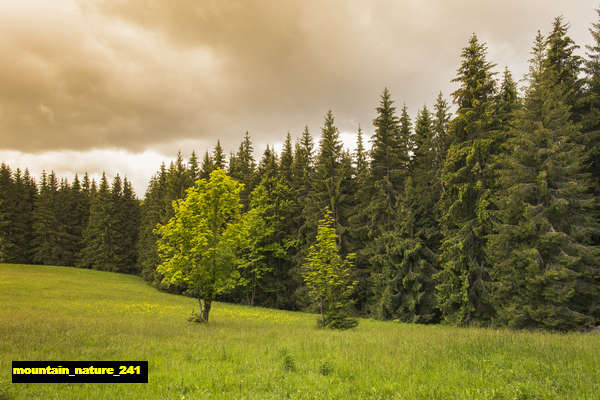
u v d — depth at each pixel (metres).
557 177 17.20
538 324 17.05
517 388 6.09
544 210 17.00
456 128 22.91
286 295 40.53
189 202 20.61
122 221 67.69
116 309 25.92
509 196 18.20
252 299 40.25
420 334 13.76
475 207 21.75
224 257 20.88
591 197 17.41
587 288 15.88
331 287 19.36
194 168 50.47
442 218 23.97
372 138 32.72
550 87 19.27
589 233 16.50
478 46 22.36
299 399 6.06
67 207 68.88
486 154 21.64
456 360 8.25
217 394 6.29
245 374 7.60
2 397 6.11
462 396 5.82
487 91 22.38
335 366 8.12
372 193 34.19
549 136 17.31
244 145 49.75
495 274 19.98
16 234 61.38
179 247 20.62
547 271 15.97
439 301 23.73
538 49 21.56
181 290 45.03
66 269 54.84
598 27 19.47
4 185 62.53
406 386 6.48
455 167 23.31
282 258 41.97
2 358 8.68
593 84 19.41
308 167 43.56
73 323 15.91
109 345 10.97
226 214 22.30
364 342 11.62
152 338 12.66
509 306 18.28
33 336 11.81
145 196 63.44
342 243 34.28
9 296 28.31
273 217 41.22
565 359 8.06
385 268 29.00
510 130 19.88
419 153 33.09
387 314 28.19
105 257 62.25
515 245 18.17
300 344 11.45
